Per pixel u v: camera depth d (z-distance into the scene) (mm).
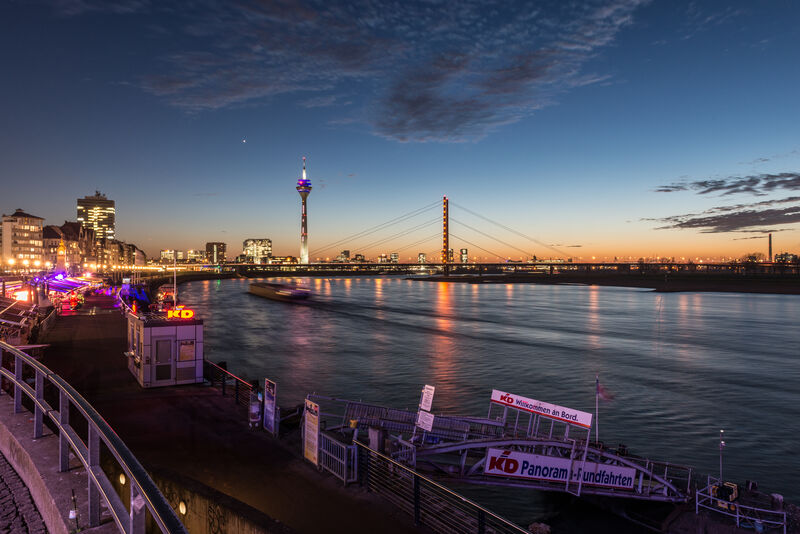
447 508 10273
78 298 54812
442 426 19453
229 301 137500
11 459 7215
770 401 39469
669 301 162500
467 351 59656
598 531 17828
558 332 80875
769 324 95812
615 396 40031
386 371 46500
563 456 18703
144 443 13656
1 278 48688
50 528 5234
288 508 10031
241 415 16391
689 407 37281
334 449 11711
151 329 19656
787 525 16953
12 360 22344
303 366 47625
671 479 20484
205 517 8836
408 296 181625
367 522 9531
